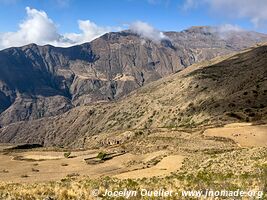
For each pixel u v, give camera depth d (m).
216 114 160.88
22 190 21.06
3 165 52.69
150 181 26.11
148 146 57.44
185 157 45.00
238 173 25.56
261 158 31.23
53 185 24.14
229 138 60.19
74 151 67.44
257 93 158.50
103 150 62.03
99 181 26.91
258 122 76.88
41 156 62.03
